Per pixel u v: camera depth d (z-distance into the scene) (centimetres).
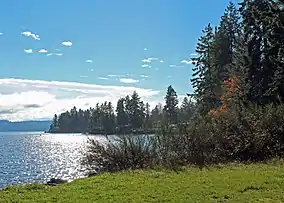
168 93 6400
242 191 1150
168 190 1203
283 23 2795
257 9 3116
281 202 1009
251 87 3048
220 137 2042
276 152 2073
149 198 1099
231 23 4441
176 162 1967
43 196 1200
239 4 3356
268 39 2984
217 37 4450
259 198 1055
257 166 1764
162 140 1994
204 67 4691
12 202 1121
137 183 1376
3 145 9481
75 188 1330
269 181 1284
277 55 2852
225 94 3462
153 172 1717
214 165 1884
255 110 2162
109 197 1138
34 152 7050
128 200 1084
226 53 4375
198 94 4569
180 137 2003
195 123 2066
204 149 2014
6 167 4594
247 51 3197
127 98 7700
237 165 1848
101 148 1969
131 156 1948
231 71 3744
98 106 9794
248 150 2064
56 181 1666
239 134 2069
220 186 1229
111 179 1516
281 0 2847
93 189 1290
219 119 2120
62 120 17038
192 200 1052
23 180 3459
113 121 8138
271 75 2986
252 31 3200
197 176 1491
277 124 2097
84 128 15500
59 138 12900
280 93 2711
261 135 2062
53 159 5491
